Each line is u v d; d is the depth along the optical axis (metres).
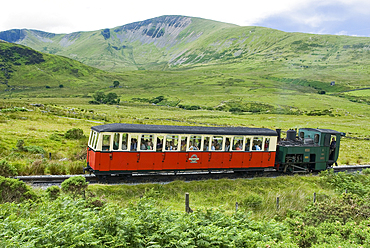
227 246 10.65
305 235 12.77
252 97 185.88
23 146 27.33
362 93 188.50
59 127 43.47
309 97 172.88
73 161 25.23
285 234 12.62
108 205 11.61
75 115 61.75
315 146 26.52
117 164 19.03
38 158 24.66
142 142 19.62
